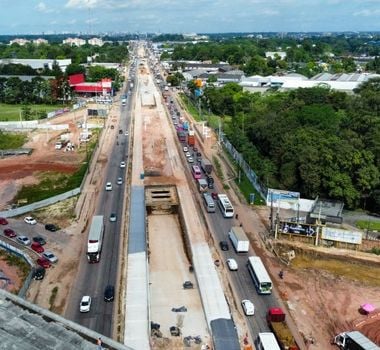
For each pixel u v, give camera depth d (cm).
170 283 7812
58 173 13300
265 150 14350
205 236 9219
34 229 9600
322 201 10588
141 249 8144
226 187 12144
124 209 10669
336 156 10700
